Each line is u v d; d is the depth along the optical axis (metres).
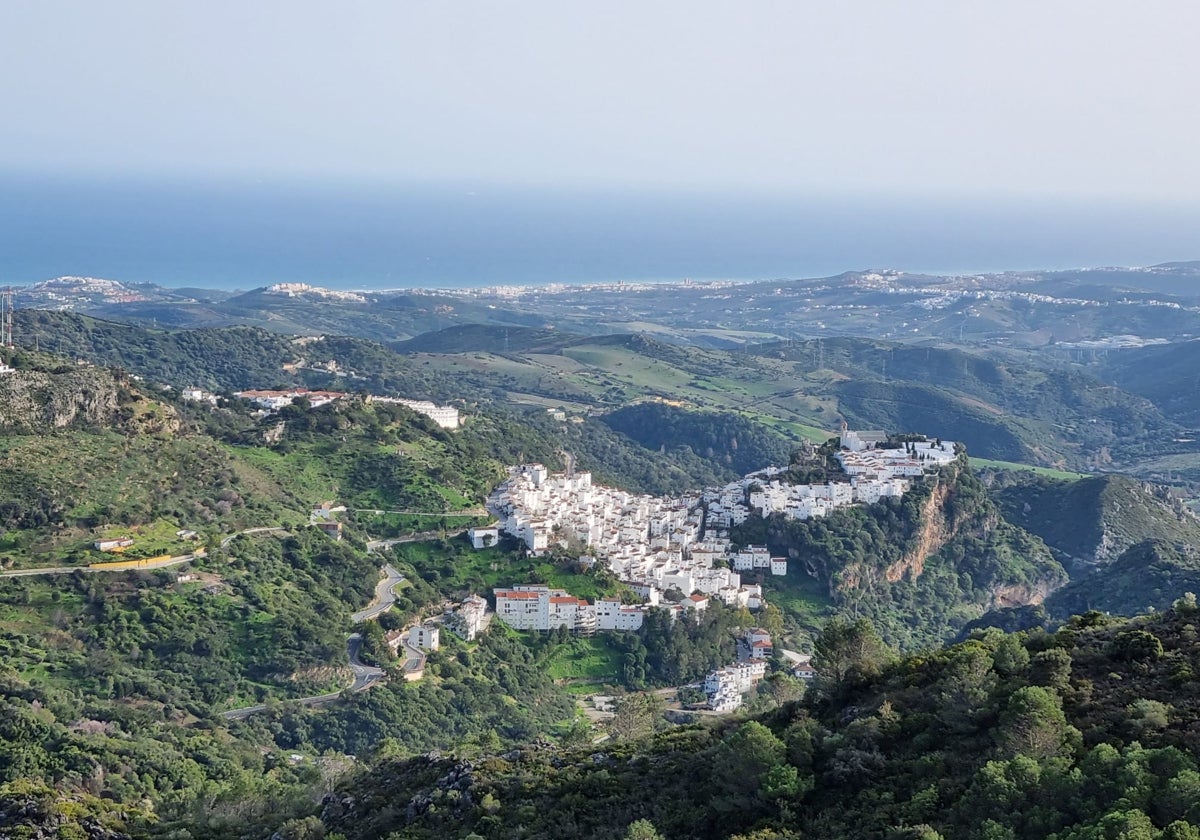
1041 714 91.00
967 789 87.88
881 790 93.00
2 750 148.25
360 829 115.31
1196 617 110.44
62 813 121.50
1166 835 71.06
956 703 100.00
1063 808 80.94
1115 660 103.94
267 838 118.81
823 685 119.81
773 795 95.06
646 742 122.12
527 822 106.12
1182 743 86.94
